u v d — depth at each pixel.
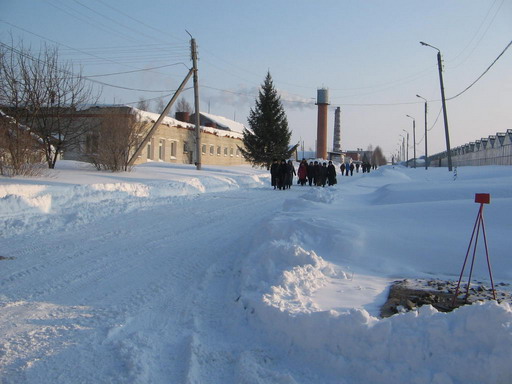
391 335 4.01
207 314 5.64
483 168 37.66
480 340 3.74
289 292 5.58
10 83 19.38
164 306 5.91
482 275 6.80
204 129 45.84
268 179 34.50
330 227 8.20
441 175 32.38
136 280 7.06
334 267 6.93
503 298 5.67
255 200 18.83
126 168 24.64
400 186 15.73
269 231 8.48
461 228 8.10
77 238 10.21
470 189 13.45
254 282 6.21
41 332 4.98
